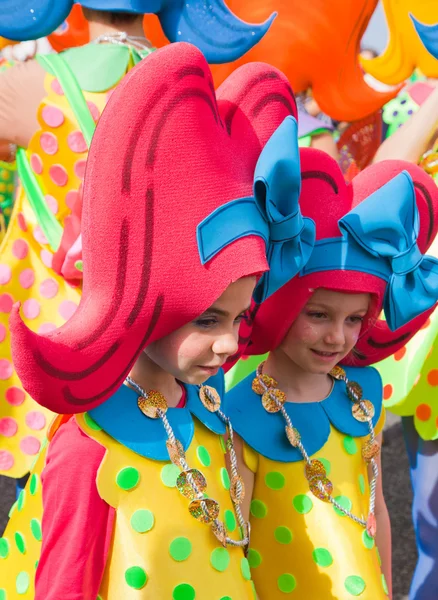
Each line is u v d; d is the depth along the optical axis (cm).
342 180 194
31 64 231
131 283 148
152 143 147
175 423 168
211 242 151
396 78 345
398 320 195
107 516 160
